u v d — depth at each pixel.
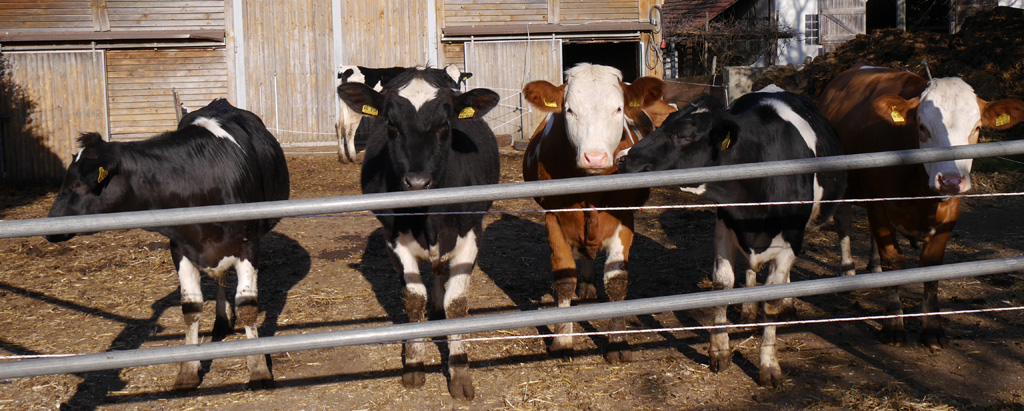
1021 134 10.09
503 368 4.46
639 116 5.11
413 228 4.13
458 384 4.09
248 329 4.24
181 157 4.15
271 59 14.34
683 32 21.25
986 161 9.56
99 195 3.87
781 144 4.27
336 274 6.43
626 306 2.96
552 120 4.82
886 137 4.96
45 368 2.58
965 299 5.38
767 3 22.70
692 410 3.89
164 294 5.95
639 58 15.24
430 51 14.81
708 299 3.02
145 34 13.45
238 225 4.15
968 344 4.61
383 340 2.87
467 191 2.70
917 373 4.24
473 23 14.86
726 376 4.28
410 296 4.23
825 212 4.73
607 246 4.59
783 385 4.13
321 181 11.09
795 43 22.31
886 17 27.83
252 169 4.65
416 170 3.80
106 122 13.60
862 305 5.40
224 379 4.38
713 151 3.99
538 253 7.06
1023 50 11.02
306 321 5.28
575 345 4.80
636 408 3.93
